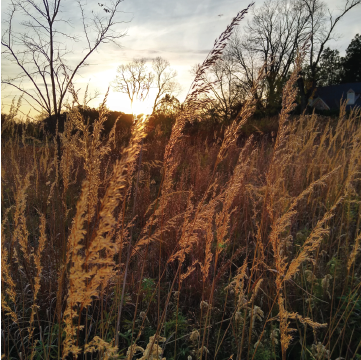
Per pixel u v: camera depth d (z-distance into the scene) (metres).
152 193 4.54
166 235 3.18
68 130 2.05
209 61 1.31
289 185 4.04
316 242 1.39
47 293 2.47
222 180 4.69
